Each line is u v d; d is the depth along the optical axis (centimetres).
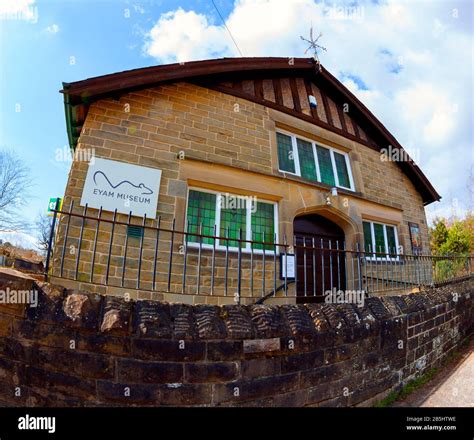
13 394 206
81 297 208
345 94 805
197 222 516
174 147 516
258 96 655
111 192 449
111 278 420
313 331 254
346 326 280
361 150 807
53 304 208
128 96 506
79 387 200
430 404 304
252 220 562
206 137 551
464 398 310
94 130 467
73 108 483
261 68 648
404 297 382
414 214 898
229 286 492
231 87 626
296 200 609
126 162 473
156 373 204
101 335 202
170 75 527
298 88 747
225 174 545
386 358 316
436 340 407
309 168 690
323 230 699
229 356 220
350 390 276
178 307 226
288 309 261
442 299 445
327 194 662
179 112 540
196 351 212
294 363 245
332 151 755
